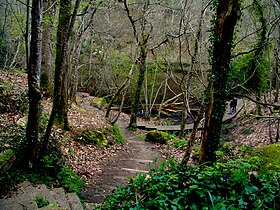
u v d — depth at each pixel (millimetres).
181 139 14453
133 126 16844
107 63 24094
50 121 5805
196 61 11289
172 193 3406
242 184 3385
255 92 13953
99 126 11688
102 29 21047
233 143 13266
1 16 15133
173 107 23375
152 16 17938
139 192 3770
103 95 25688
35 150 5621
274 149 7281
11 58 18109
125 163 9508
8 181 4730
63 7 6547
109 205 3885
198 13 14008
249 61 13453
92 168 8172
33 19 5043
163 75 23484
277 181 3367
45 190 4957
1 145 5469
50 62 12430
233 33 5734
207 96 5730
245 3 10867
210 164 5336
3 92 8406
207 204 3260
